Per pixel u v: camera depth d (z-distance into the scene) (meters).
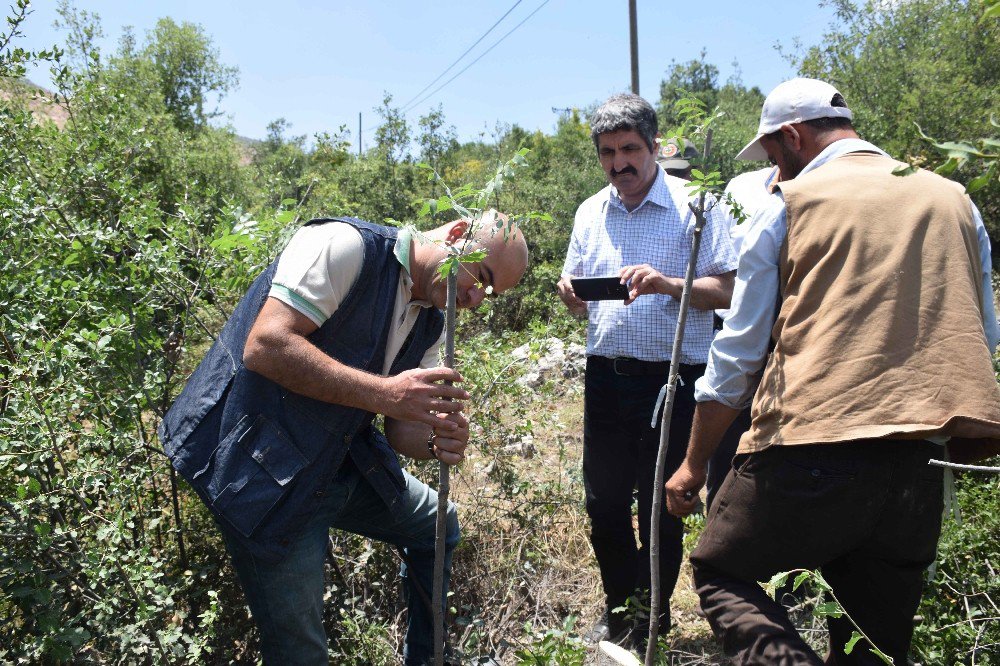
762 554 1.87
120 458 2.38
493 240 1.92
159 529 2.66
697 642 2.84
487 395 3.13
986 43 13.34
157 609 2.02
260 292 1.97
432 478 3.14
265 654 2.03
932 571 1.99
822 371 1.75
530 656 2.01
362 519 2.30
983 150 0.90
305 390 1.81
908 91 13.16
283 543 1.89
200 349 3.62
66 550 2.11
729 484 1.93
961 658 2.20
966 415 1.64
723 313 2.77
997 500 2.77
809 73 14.55
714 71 26.36
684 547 3.31
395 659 2.54
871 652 1.91
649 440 2.74
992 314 1.95
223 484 1.89
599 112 2.76
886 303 1.73
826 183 1.88
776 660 1.76
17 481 2.41
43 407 2.04
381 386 1.80
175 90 21.86
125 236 2.73
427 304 2.09
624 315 2.73
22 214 2.59
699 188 1.75
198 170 9.86
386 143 10.47
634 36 14.09
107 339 2.20
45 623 1.88
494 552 3.08
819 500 1.76
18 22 2.77
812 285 1.81
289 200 2.78
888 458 1.72
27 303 2.41
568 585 3.11
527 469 3.71
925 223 1.77
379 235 1.97
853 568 1.91
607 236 2.88
